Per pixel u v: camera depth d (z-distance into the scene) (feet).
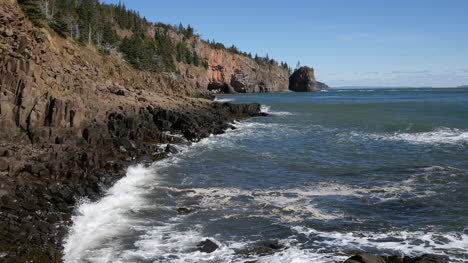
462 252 35.68
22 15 117.91
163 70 382.01
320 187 59.16
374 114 185.06
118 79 220.23
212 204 50.75
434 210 47.62
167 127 112.27
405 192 55.47
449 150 86.84
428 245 37.42
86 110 84.43
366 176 65.51
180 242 38.65
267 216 46.29
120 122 92.99
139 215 46.11
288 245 37.78
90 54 214.48
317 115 184.44
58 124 72.90
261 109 220.64
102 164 64.64
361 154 84.99
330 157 82.38
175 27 609.83
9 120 66.28
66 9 298.97
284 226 43.01
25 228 37.27
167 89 284.41
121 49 299.38
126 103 117.80
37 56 94.73
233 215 46.60
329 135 115.85
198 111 149.48
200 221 44.60
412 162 75.61
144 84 252.83
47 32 148.56
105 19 384.88
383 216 46.01
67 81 98.22
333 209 48.73
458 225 42.57
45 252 34.35
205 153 86.63
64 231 39.55
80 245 37.17
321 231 41.52
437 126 128.26
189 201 51.96
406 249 36.50
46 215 42.04
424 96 457.68
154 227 42.57
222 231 41.68
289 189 58.13
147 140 95.35
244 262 34.06
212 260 34.60
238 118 169.99
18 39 92.12
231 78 646.33
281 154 86.12
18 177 50.85
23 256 33.06
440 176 63.93
